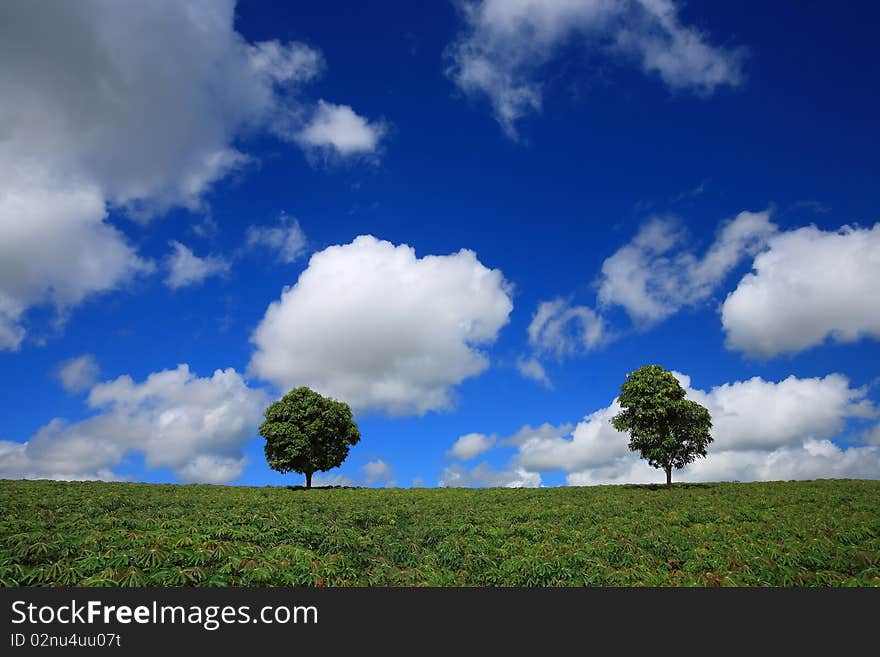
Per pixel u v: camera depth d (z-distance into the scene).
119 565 13.21
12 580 12.24
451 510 27.09
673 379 36.69
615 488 35.81
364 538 19.41
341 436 45.09
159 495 28.20
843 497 27.52
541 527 22.12
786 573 15.59
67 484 31.88
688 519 23.58
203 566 13.91
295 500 29.36
